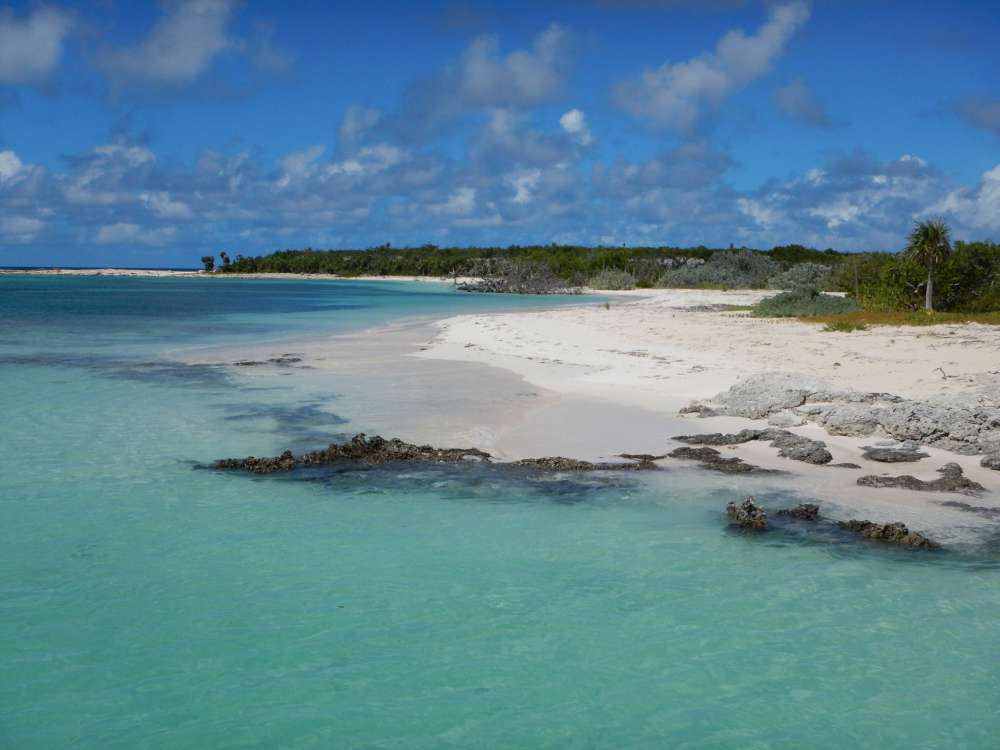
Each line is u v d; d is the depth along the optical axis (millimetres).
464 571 9195
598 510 11211
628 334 32594
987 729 6371
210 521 10750
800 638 7754
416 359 25562
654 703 6711
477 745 6152
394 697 6762
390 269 162500
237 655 7383
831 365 22328
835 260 132250
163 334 36500
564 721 6461
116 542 9969
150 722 6398
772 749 6117
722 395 17516
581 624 8000
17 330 38625
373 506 11383
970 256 44531
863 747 6148
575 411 17109
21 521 10656
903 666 7273
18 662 7207
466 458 13672
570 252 149625
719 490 12047
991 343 26344
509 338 31469
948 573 9188
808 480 12516
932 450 14148
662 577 9078
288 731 6301
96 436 15336
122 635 7711
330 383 21062
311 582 8875
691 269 108062
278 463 13141
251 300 72562
